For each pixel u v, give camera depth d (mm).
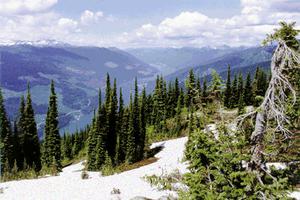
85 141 122625
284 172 9969
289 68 8656
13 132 79938
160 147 80000
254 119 9938
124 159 77125
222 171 10352
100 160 70562
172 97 104875
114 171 52250
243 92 94938
